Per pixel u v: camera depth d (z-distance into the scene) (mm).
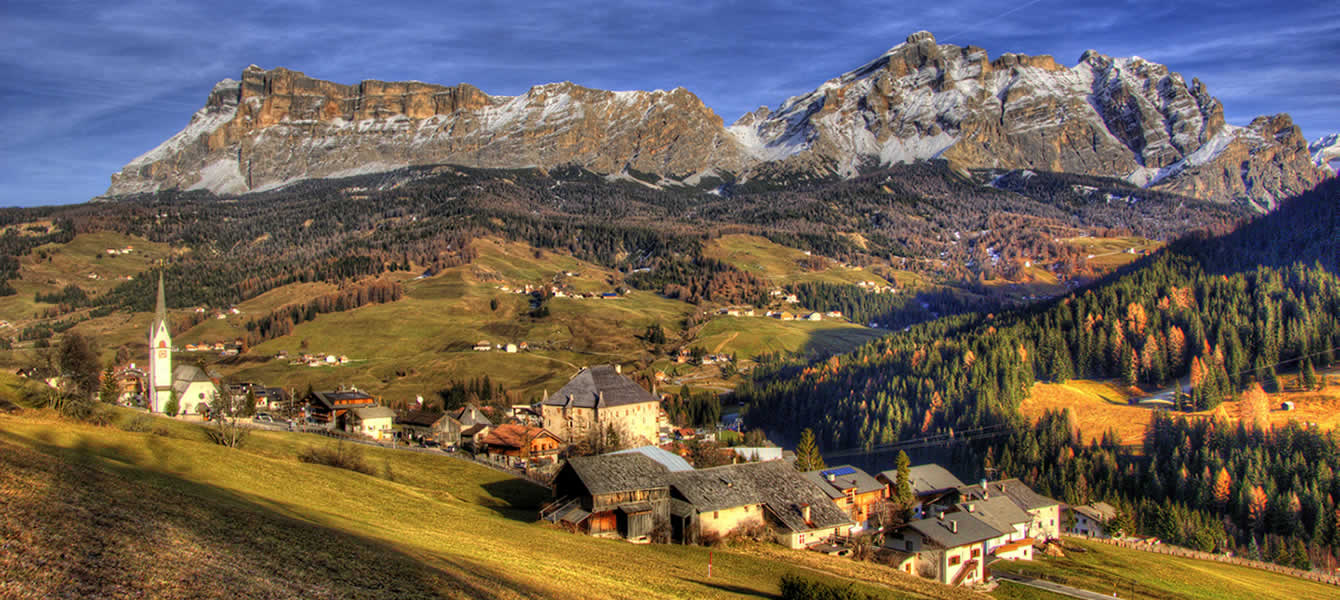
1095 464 191500
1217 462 177000
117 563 47562
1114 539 151625
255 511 67688
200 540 55094
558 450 157875
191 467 86125
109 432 94062
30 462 65625
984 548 113812
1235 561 140375
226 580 48469
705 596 68500
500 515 99375
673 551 90125
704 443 180125
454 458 133000
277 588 48938
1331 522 154375
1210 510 169250
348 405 196000
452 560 64375
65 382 126312
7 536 48125
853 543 106438
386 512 84312
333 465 113375
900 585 87375
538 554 74750
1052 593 103312
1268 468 173875
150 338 192125
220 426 123375
